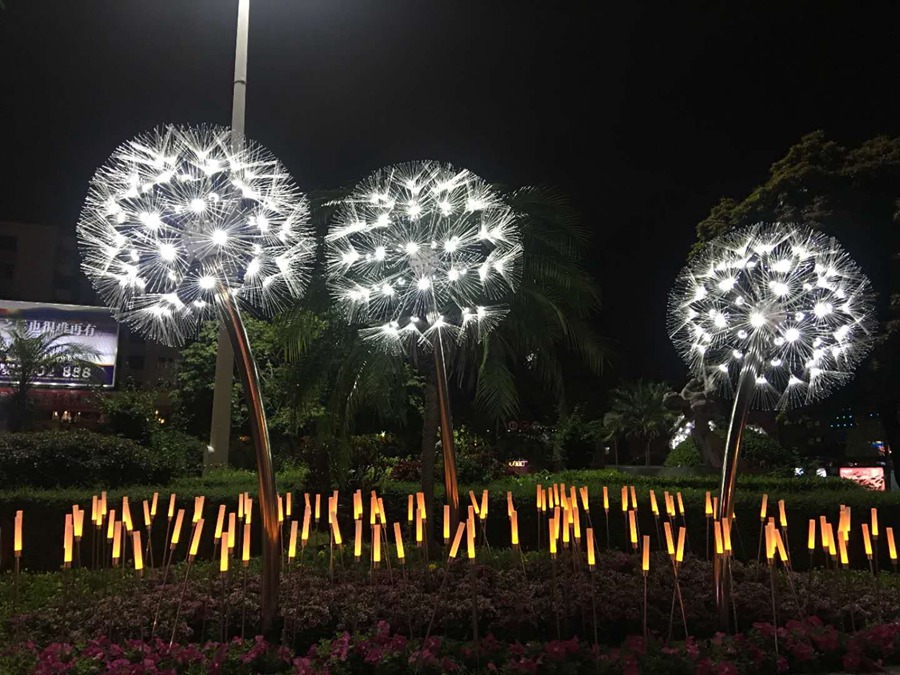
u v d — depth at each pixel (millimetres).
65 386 33719
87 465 12148
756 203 24031
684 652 6480
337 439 12078
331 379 12836
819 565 11578
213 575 8648
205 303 7102
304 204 7418
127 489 11422
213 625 6969
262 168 7168
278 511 7086
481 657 6359
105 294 6945
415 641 6539
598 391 36094
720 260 8344
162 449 18891
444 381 9773
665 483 15875
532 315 11945
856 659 6645
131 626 6848
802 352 8219
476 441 18281
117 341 36656
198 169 6848
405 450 23328
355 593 7359
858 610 7711
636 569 8625
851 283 8305
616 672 6223
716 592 7426
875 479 27312
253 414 6875
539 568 8680
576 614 7223
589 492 11930
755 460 21969
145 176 6750
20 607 7832
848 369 8336
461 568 8711
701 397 21562
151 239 6727
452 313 10422
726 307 8164
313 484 12219
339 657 6223
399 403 13898
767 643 6824
